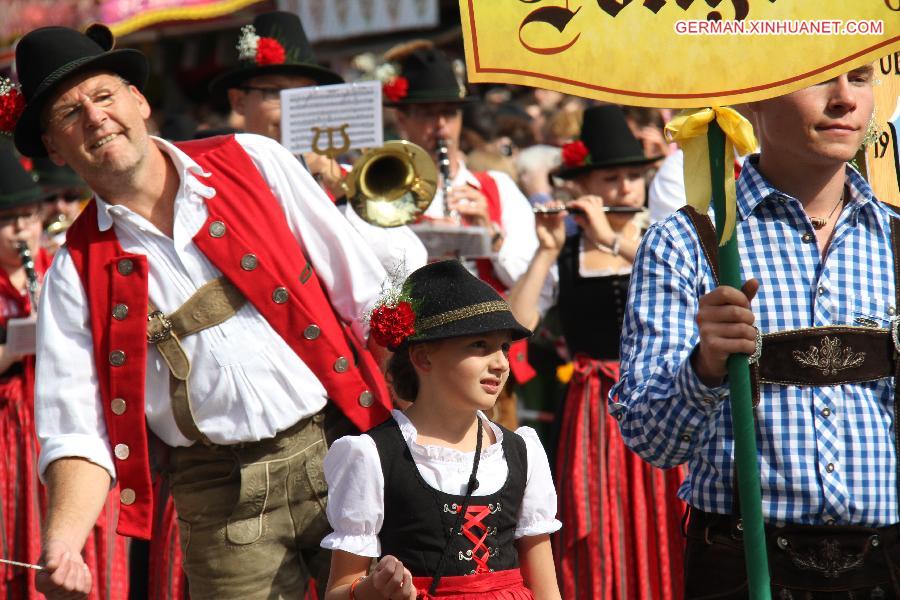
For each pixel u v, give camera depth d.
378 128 14.39
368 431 9.34
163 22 38.19
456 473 9.23
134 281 10.04
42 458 9.89
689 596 8.54
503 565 9.24
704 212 7.78
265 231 10.37
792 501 8.11
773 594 8.16
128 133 10.07
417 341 9.31
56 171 22.06
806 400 8.15
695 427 7.87
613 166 17.52
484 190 18.66
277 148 10.77
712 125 7.72
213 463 10.35
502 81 7.57
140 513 10.01
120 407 9.98
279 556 10.37
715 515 8.39
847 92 8.05
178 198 10.17
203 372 10.11
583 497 16.27
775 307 8.30
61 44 9.96
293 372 10.24
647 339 8.38
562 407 16.98
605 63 7.59
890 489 8.15
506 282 18.45
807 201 8.59
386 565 8.34
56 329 10.11
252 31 17.19
